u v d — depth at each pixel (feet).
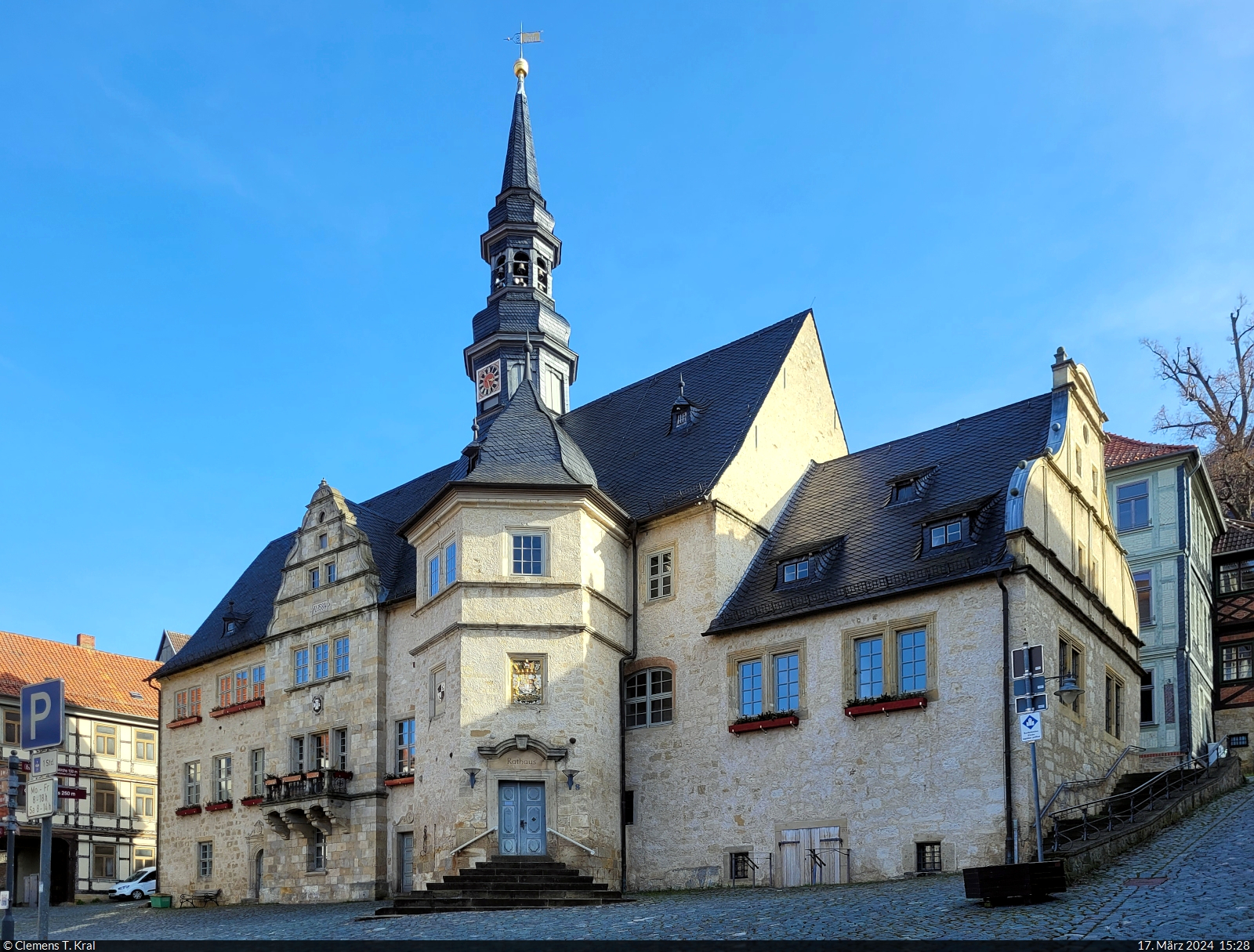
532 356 154.71
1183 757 119.75
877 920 63.82
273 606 147.95
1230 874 67.21
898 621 96.27
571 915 81.30
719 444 117.60
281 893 129.80
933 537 99.71
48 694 59.36
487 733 102.63
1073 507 104.78
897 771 93.61
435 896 93.35
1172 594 130.21
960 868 88.74
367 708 125.08
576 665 105.50
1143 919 56.70
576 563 107.24
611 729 108.68
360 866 121.29
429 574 113.70
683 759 106.63
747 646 104.88
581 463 112.27
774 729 101.24
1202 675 135.64
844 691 97.76
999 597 91.50
